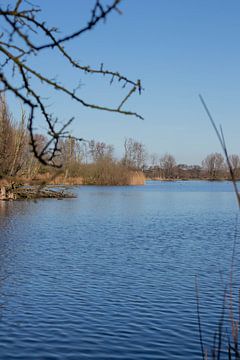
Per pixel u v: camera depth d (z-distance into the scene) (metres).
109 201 47.47
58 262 15.51
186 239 21.58
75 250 18.00
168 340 8.48
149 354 7.87
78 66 2.64
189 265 15.20
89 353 7.90
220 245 19.77
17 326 9.16
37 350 8.00
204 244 20.02
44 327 9.13
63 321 9.49
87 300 11.00
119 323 9.41
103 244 19.73
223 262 15.70
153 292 11.73
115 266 14.99
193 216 33.56
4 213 32.81
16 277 13.26
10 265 14.93
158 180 140.00
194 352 7.93
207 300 11.00
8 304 10.62
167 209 39.72
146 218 31.75
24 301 10.88
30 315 9.85
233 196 59.94
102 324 9.33
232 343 8.15
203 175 143.50
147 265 15.18
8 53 2.40
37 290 11.85
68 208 38.44
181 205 44.34
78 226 26.33
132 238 21.73
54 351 7.97
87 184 77.19
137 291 11.82
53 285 12.38
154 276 13.55
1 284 12.43
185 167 145.88
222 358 7.54
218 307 10.45
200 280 13.00
